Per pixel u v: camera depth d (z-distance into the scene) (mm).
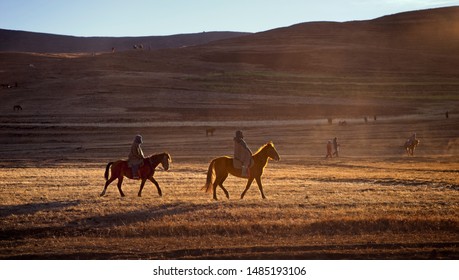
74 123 83375
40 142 68500
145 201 21047
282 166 41375
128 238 16484
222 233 16828
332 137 68000
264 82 141375
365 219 17516
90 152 57125
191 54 193000
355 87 139500
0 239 16500
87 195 22719
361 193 23578
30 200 21359
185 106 104000
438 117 89188
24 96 111312
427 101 118500
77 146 63062
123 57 167125
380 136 68312
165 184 27297
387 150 56688
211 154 53750
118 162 22359
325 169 38500
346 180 30000
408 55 195625
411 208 19750
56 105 102312
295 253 14539
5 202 20766
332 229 17094
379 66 179750
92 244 15805
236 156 21547
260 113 100000
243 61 186500
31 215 18469
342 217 17766
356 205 20438
